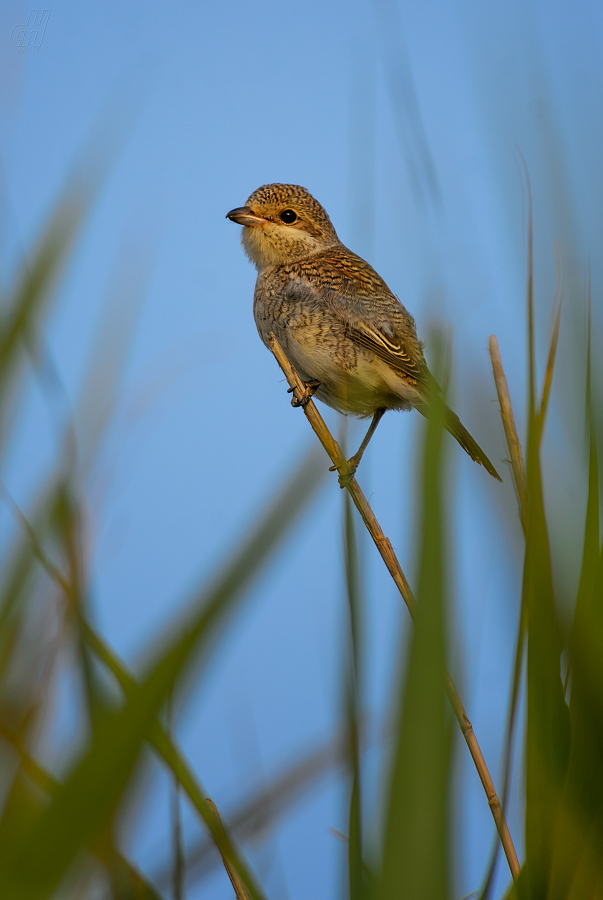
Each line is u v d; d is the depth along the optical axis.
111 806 1.04
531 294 1.13
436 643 0.98
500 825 1.34
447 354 1.08
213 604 1.01
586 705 1.22
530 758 1.29
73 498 1.20
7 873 1.01
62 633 1.13
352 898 1.12
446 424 1.01
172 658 1.01
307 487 1.02
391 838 0.98
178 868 1.27
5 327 1.24
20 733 1.08
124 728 1.03
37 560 1.16
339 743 1.17
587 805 1.27
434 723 0.98
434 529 0.97
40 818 1.03
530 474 1.18
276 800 1.44
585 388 1.08
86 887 1.08
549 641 1.24
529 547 1.19
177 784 1.27
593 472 1.10
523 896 1.31
